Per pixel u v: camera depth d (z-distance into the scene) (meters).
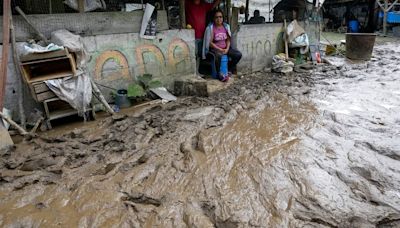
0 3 4.97
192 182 3.04
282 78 7.29
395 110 4.85
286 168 3.21
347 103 5.23
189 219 2.52
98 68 5.28
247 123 4.46
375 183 2.95
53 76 4.36
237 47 7.54
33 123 4.53
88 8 5.58
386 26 16.97
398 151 3.48
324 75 7.48
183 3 6.47
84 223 2.51
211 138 3.94
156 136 4.07
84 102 4.55
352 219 2.47
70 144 3.85
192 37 6.57
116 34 5.39
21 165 3.36
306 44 8.73
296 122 4.44
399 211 2.56
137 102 5.60
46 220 2.55
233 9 8.02
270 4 10.92
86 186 2.97
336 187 2.90
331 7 21.28
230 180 3.05
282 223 2.46
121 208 2.68
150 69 6.01
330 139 3.84
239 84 6.77
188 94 6.11
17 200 2.80
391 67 8.11
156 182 3.05
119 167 3.30
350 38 9.52
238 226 2.45
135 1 6.77
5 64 4.11
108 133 4.21
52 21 4.78
